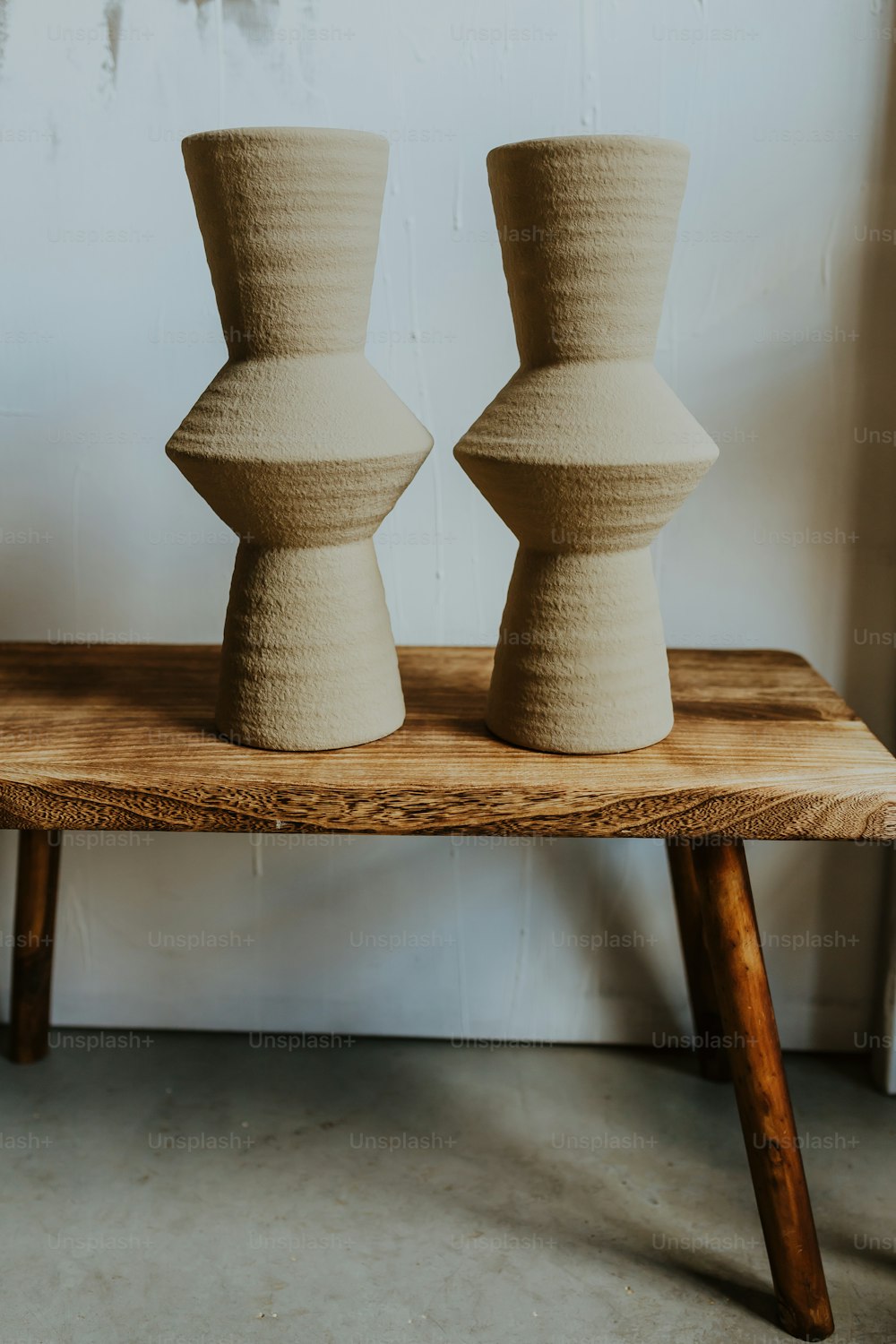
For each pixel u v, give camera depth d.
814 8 0.97
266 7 0.99
